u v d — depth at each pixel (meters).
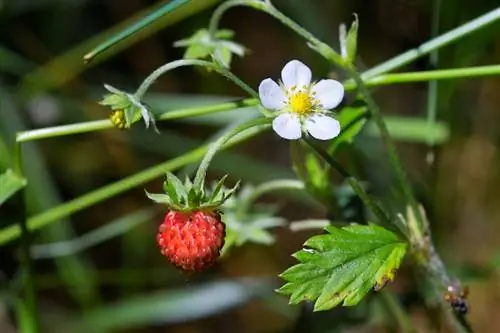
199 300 0.37
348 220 0.30
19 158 0.29
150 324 0.39
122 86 0.44
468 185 0.40
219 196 0.26
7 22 0.43
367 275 0.26
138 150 0.42
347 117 0.28
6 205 0.39
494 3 0.35
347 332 0.38
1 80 0.41
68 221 0.37
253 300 0.40
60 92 0.41
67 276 0.37
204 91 0.45
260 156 0.45
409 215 0.27
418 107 0.44
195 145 0.40
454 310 0.28
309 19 0.39
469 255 0.39
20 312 0.32
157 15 0.27
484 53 0.37
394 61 0.29
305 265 0.26
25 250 0.31
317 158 0.29
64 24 0.44
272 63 0.46
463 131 0.39
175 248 0.25
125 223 0.39
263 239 0.31
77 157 0.42
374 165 0.36
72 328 0.39
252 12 0.47
